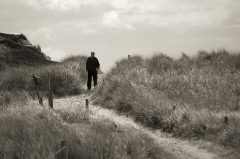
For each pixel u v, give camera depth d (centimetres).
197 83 1777
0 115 1138
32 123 1027
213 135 1203
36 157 818
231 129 1169
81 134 983
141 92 1628
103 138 984
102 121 1245
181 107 1454
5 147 872
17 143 873
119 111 1602
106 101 1745
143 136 1113
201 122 1273
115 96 1700
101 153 873
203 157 1081
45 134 942
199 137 1222
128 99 1603
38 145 859
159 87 1755
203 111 1386
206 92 1670
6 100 1708
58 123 1104
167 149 1142
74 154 857
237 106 1484
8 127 1002
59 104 1791
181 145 1198
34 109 1248
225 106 1495
